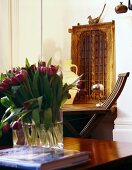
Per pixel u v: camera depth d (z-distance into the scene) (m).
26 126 1.37
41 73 1.34
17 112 1.31
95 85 3.21
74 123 2.99
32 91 1.34
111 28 3.30
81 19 3.56
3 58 3.45
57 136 1.38
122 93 2.92
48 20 3.69
